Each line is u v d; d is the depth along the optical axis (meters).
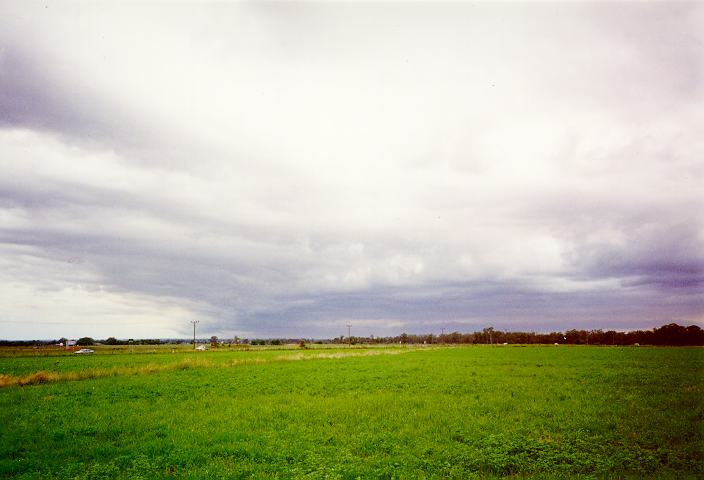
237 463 12.94
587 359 51.72
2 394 26.58
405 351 82.38
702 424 16.41
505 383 29.03
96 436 16.41
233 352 85.62
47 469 12.59
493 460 12.76
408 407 21.03
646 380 29.36
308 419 18.72
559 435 15.30
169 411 20.77
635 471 11.91
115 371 38.97
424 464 12.60
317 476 11.64
